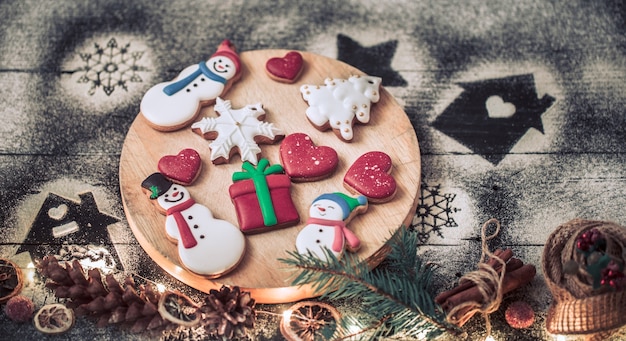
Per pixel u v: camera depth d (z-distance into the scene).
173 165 1.06
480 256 1.07
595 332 0.96
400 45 1.21
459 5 1.24
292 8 1.24
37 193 1.10
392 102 1.12
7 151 1.13
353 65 1.20
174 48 1.21
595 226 0.97
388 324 1.01
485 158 1.13
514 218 1.09
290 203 1.03
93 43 1.21
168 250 1.02
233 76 1.13
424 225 1.08
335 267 0.96
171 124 1.09
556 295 0.98
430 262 1.06
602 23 1.23
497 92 1.18
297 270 1.00
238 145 1.08
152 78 1.19
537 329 1.03
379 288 0.96
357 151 1.09
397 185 1.06
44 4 1.24
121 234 1.08
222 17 1.24
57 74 1.19
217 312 0.97
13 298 1.03
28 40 1.21
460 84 1.18
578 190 1.11
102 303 0.99
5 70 1.19
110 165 1.12
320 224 1.02
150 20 1.23
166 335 1.02
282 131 1.09
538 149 1.13
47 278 1.05
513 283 1.01
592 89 1.18
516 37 1.22
